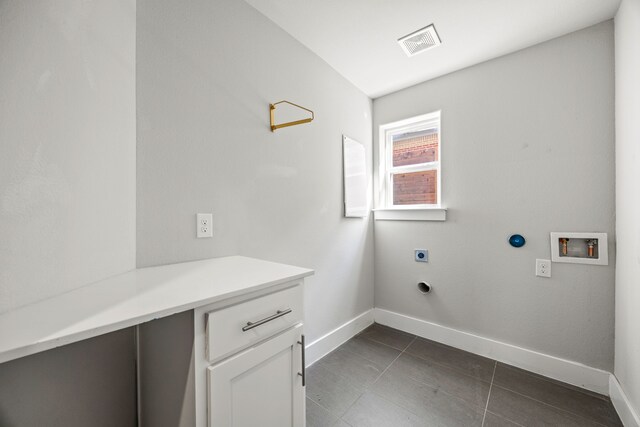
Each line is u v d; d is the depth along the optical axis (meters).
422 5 1.43
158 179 1.06
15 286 0.59
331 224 2.00
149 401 0.91
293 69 1.68
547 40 1.69
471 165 1.97
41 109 0.64
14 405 0.74
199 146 1.20
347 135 2.18
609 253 1.50
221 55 1.29
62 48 0.69
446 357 1.88
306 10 1.47
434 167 2.25
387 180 2.51
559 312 1.65
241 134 1.38
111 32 0.87
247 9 1.41
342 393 1.50
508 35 1.65
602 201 1.52
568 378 1.60
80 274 0.76
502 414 1.34
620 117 1.39
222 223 1.29
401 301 2.33
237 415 0.75
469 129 1.98
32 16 0.62
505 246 1.83
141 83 1.01
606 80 1.51
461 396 1.47
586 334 1.57
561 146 1.64
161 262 1.08
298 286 0.96
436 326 2.12
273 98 1.55
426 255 2.18
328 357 1.88
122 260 0.93
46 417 0.80
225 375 0.72
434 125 2.27
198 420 0.68
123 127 0.93
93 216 0.80
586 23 1.54
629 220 1.27
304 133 1.76
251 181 1.43
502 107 1.84
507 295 1.83
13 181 0.58
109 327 0.53
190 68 1.17
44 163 0.65
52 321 0.53
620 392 1.34
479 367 1.76
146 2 1.03
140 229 1.02
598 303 1.53
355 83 2.24
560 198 1.64
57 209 0.69
